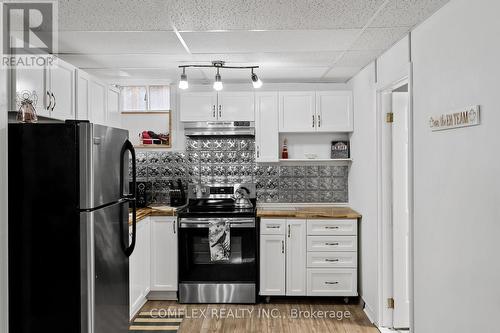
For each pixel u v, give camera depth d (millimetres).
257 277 4062
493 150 1732
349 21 2521
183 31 2730
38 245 2016
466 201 1956
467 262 1948
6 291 1751
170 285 4066
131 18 2467
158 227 4070
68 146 2010
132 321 3551
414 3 2195
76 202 2014
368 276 3672
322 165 4586
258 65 3742
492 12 1740
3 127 1757
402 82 3004
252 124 4336
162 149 4586
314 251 3979
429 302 2373
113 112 4094
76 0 2172
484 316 1808
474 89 1889
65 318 2023
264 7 2309
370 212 3592
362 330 3344
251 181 4598
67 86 3043
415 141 2586
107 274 2240
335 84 4582
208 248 4023
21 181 2016
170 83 4527
